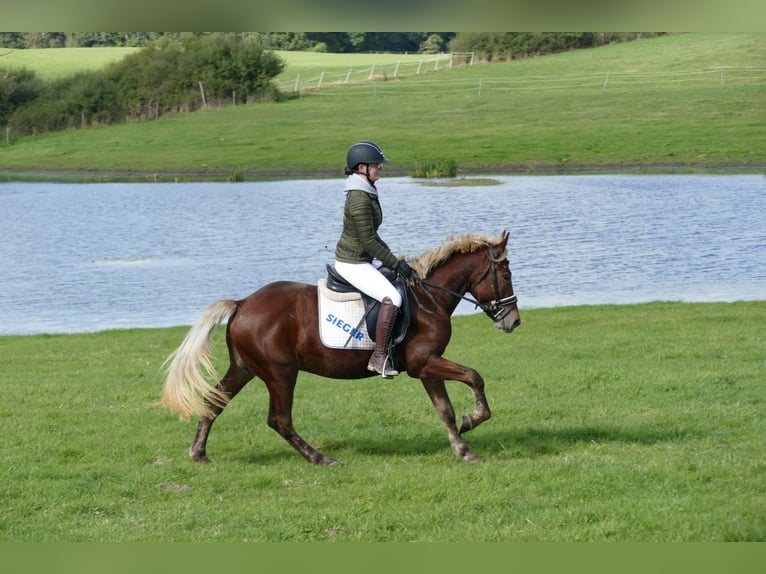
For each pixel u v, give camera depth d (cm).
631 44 8075
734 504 784
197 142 5747
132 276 2444
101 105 6612
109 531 771
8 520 798
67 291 2280
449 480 866
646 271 2347
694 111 5603
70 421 1138
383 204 3550
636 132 5197
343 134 5706
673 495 816
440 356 927
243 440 1052
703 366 1330
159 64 6925
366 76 7994
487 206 3456
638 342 1518
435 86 7194
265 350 915
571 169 4522
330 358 912
